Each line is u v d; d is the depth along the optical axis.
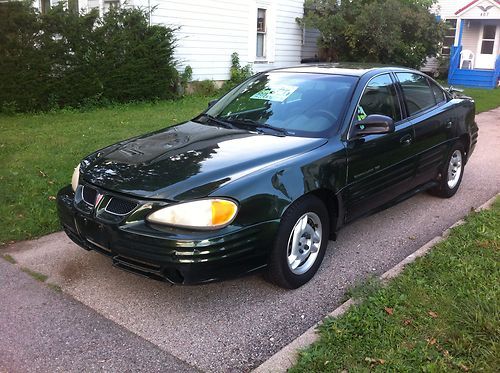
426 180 5.59
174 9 13.80
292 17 18.16
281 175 3.63
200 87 15.04
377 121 4.21
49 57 11.34
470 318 3.21
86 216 3.61
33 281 3.99
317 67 5.18
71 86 11.73
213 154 3.81
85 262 4.32
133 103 12.81
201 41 14.85
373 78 4.83
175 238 3.20
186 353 3.12
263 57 17.52
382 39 16.72
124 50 12.45
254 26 16.58
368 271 4.20
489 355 2.86
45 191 5.95
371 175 4.45
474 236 4.64
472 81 21.08
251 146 3.97
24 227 4.97
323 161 3.93
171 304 3.68
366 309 3.39
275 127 4.39
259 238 3.45
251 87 5.14
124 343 3.22
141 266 3.40
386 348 3.00
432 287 3.69
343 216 4.23
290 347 3.11
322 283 4.00
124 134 9.09
